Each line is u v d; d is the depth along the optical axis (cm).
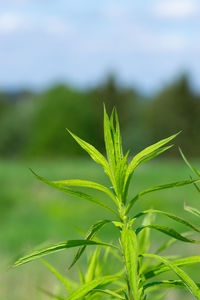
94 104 6281
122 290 136
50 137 5253
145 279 128
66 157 5209
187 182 115
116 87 6347
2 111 6353
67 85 5456
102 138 5459
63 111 5309
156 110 5750
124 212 121
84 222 1269
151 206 160
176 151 5397
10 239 1026
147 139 5547
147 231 158
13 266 108
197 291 107
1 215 1324
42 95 5556
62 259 689
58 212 1326
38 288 168
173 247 745
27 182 1750
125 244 109
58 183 114
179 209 1222
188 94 5725
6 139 6153
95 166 2214
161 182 1691
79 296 119
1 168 2094
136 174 1827
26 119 6128
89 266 164
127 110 6250
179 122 5544
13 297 479
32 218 1285
